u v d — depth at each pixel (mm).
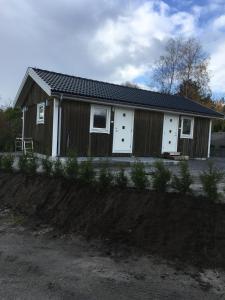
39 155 13523
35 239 5383
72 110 12453
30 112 15688
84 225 5668
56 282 3842
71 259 4527
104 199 6020
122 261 4422
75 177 6992
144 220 5223
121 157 13742
